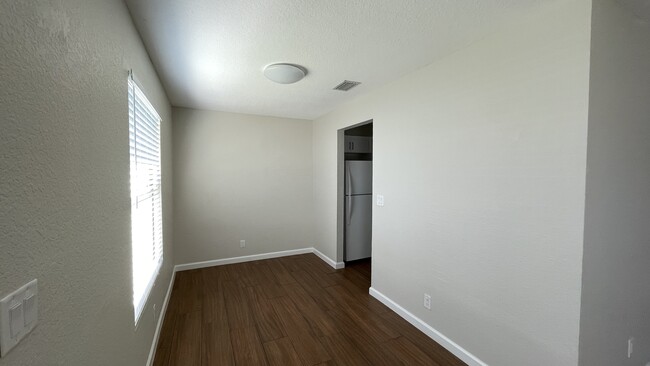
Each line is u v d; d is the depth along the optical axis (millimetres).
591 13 1316
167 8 1456
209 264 3934
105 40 1105
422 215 2318
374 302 2891
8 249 549
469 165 1903
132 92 1612
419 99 2326
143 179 1885
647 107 1606
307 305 2828
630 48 1497
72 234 825
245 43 1869
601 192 1402
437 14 1536
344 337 2277
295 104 3547
